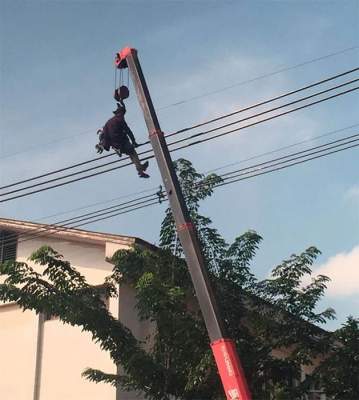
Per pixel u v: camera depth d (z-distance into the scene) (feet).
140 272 41.47
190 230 31.01
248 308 41.47
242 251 41.83
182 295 38.24
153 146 32.94
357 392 38.37
